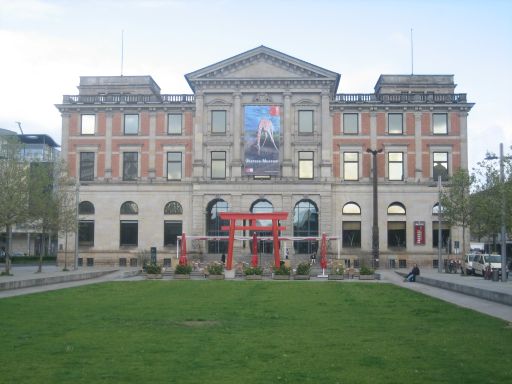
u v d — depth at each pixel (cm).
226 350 1786
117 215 8494
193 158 8456
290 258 8138
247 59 8381
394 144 8462
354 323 2405
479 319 2544
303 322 2430
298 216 8325
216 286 4600
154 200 8488
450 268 7175
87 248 8462
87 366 1567
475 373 1491
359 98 8612
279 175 8338
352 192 8388
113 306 3028
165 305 3088
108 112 8625
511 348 1830
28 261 9712
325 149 8325
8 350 1783
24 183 5838
